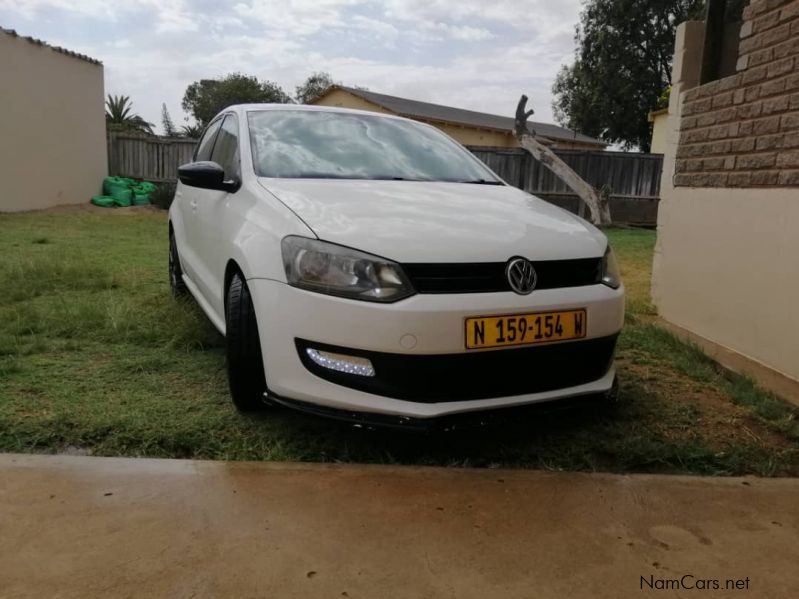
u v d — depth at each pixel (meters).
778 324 3.72
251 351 2.71
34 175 13.09
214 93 43.06
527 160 15.41
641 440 2.74
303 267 2.42
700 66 4.81
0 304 4.68
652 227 15.98
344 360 2.38
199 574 1.77
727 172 4.25
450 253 2.39
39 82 13.08
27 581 1.70
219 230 3.24
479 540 1.99
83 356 3.60
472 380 2.43
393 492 2.25
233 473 2.33
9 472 2.25
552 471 2.49
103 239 9.19
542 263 2.55
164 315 4.35
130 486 2.21
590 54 30.33
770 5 3.86
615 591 1.79
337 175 3.27
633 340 4.33
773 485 2.44
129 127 24.89
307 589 1.73
